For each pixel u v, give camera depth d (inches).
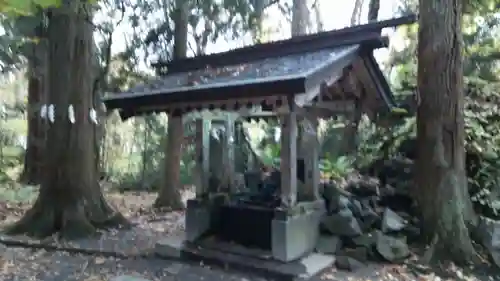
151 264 205.2
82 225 269.3
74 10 271.9
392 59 383.9
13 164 603.5
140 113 220.4
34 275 188.2
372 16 340.8
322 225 214.4
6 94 608.7
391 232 208.8
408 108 279.1
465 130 237.5
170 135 382.6
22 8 81.5
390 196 238.5
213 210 226.4
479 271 182.7
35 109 483.8
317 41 212.4
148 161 531.8
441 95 208.4
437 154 207.0
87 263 208.1
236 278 180.5
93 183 293.7
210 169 239.0
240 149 331.0
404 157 268.4
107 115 452.4
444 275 180.9
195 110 207.5
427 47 213.8
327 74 175.5
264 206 213.2
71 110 264.2
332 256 196.4
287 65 191.9
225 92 178.7
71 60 281.9
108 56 440.1
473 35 324.8
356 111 241.8
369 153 298.2
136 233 278.4
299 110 201.0
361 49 199.3
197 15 436.5
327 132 346.6
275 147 361.4
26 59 458.6
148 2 434.0
